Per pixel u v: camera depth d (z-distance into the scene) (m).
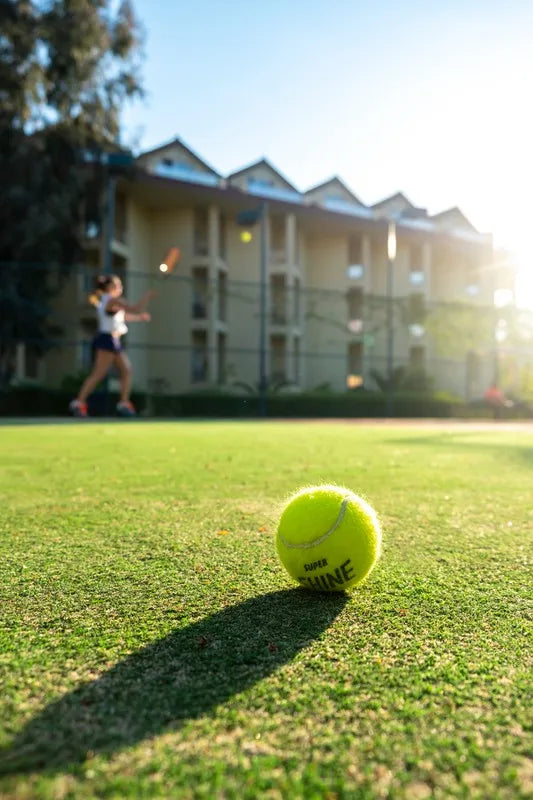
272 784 0.67
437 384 26.52
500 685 0.92
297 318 25.78
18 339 18.89
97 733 0.76
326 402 20.53
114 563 1.62
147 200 25.02
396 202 33.22
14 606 1.27
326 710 0.83
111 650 1.03
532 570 1.59
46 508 2.46
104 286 8.59
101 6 20.27
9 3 18.58
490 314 25.05
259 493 2.88
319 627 1.16
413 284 29.98
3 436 7.50
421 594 1.38
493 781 0.68
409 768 0.70
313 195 31.47
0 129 18.83
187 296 25.11
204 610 1.25
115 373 21.11
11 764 0.70
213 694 0.87
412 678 0.94
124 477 3.48
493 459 4.79
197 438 7.39
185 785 0.66
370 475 3.65
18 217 19.23
